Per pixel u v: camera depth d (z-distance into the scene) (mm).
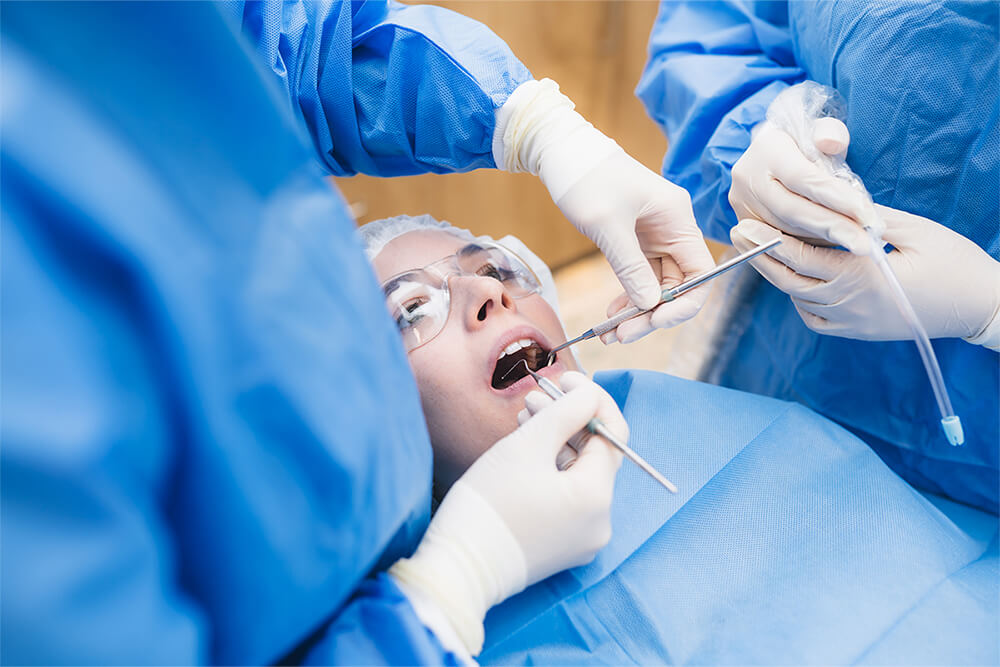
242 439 490
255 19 958
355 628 599
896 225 922
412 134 1136
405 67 1057
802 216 896
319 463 528
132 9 452
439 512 769
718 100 1163
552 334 1160
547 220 2463
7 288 398
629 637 830
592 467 797
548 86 1073
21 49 421
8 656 393
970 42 835
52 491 395
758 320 1343
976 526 1092
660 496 958
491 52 1076
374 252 1198
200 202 487
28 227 416
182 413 470
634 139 2418
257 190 522
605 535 800
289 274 527
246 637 523
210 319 476
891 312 941
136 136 465
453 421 1042
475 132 1092
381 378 591
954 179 923
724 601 850
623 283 1004
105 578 413
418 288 1099
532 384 1047
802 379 1236
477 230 2346
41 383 399
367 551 590
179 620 463
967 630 802
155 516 462
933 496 1157
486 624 855
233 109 504
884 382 1115
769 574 869
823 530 900
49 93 427
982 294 910
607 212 995
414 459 651
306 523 527
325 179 592
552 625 846
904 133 917
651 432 1038
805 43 1062
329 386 536
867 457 971
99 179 432
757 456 976
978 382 1013
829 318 1002
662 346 2271
